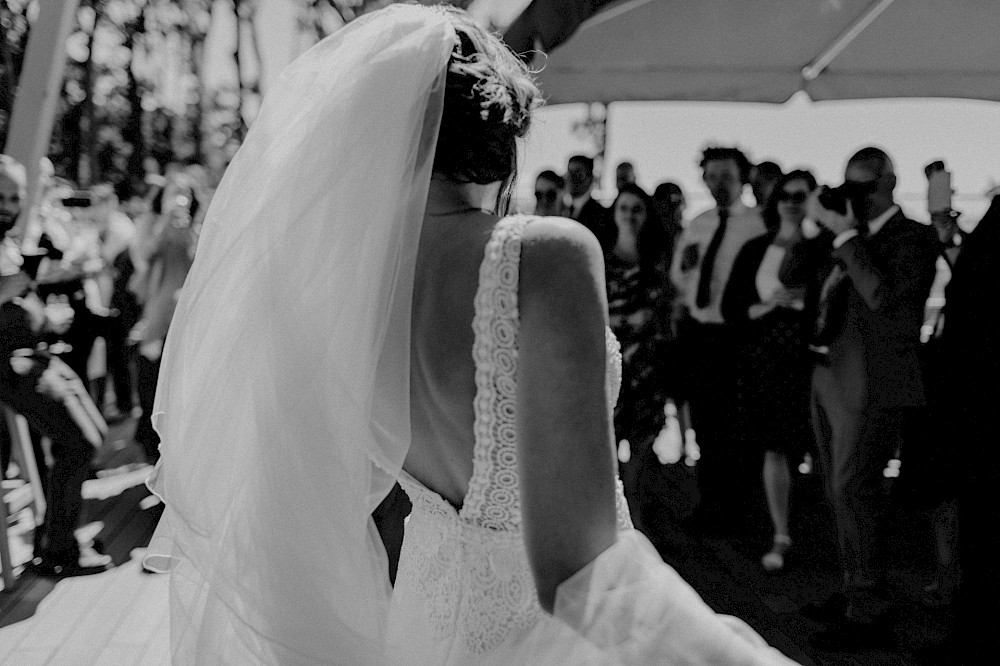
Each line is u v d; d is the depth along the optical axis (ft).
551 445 2.89
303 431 3.17
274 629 3.16
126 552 15.26
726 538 16.57
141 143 90.79
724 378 16.40
